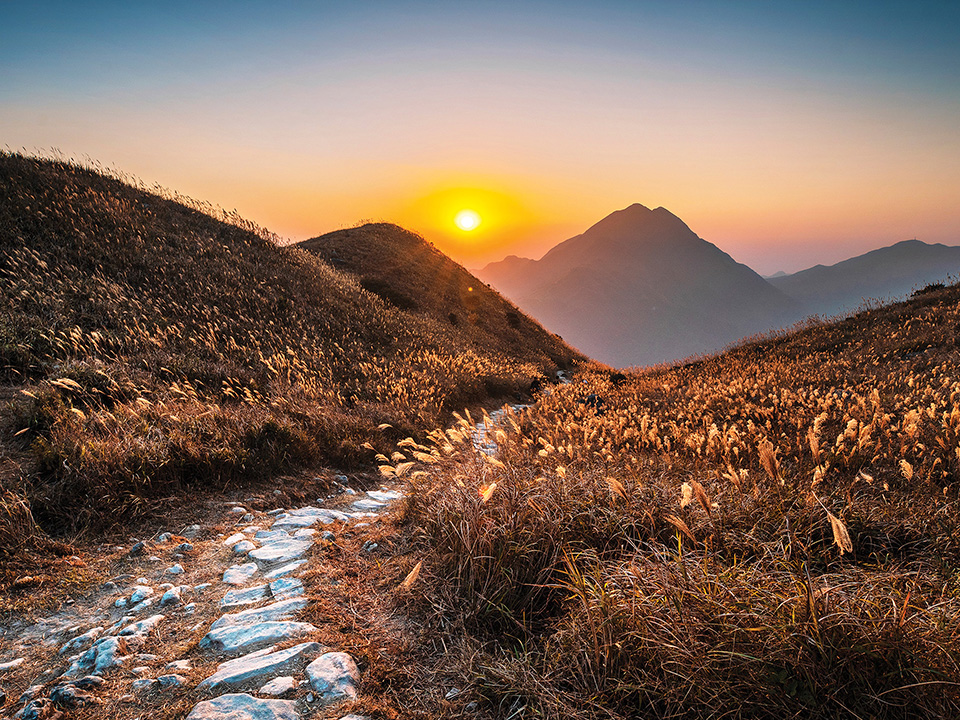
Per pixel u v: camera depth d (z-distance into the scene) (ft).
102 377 28.53
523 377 92.48
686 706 7.45
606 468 17.46
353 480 25.39
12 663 9.64
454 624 10.43
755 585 9.09
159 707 8.25
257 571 13.96
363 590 12.39
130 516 16.60
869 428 15.96
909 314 65.82
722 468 17.26
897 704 6.83
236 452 22.40
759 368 54.95
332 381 45.68
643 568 9.94
